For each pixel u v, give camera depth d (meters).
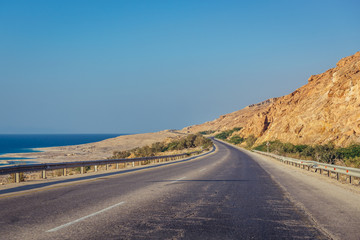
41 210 7.55
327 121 40.41
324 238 5.50
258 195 10.24
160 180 14.38
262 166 25.08
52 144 177.62
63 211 7.45
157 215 7.10
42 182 13.60
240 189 11.65
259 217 7.05
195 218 6.86
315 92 54.00
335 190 11.56
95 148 111.12
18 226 6.04
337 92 40.47
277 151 41.50
